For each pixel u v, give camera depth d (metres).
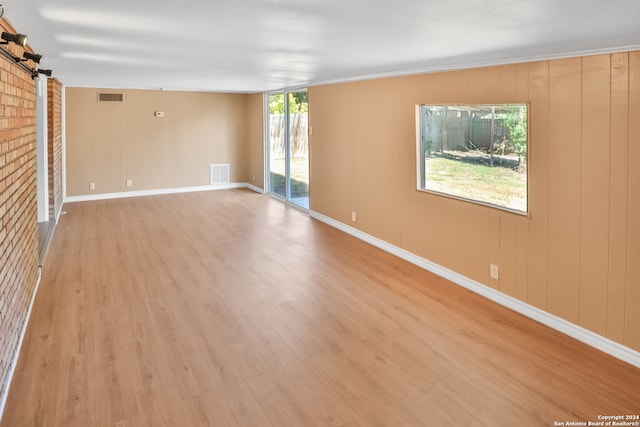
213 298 4.13
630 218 2.94
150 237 6.21
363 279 4.63
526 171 3.67
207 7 2.08
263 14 2.19
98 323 3.61
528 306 3.74
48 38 2.98
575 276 3.33
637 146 2.87
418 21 2.25
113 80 6.85
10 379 2.76
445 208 4.57
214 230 6.62
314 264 5.11
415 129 4.89
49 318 3.68
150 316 3.75
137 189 9.20
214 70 5.03
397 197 5.30
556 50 3.07
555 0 1.78
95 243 5.90
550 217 3.48
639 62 2.82
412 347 3.25
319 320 3.69
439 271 4.73
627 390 2.72
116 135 8.86
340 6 2.00
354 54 3.50
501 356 3.12
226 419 2.46
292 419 2.46
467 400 2.63
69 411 2.51
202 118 9.66
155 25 2.52
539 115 3.49
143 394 2.68
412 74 4.84
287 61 4.07
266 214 7.70
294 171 8.29
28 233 3.73
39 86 5.57
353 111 6.04
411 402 2.61
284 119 8.48
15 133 3.06
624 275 3.01
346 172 6.34
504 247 3.92
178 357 3.10
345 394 2.69
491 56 3.44
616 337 3.08
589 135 3.15
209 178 9.91
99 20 2.40
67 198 8.58
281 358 3.10
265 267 5.00
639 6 1.86
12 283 2.90
